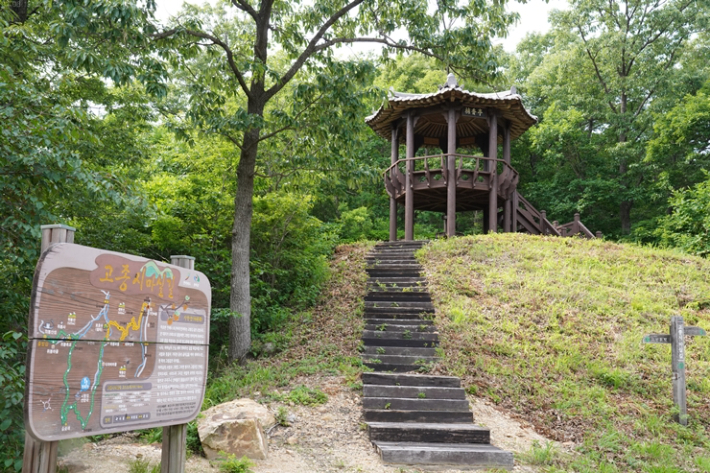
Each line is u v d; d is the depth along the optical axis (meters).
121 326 3.92
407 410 7.66
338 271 14.15
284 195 12.89
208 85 11.70
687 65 28.38
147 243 11.46
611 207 28.45
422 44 11.87
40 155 5.52
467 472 6.17
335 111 11.06
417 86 28.00
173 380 4.38
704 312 11.49
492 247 14.54
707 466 6.74
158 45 10.38
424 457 6.35
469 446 6.77
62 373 3.50
